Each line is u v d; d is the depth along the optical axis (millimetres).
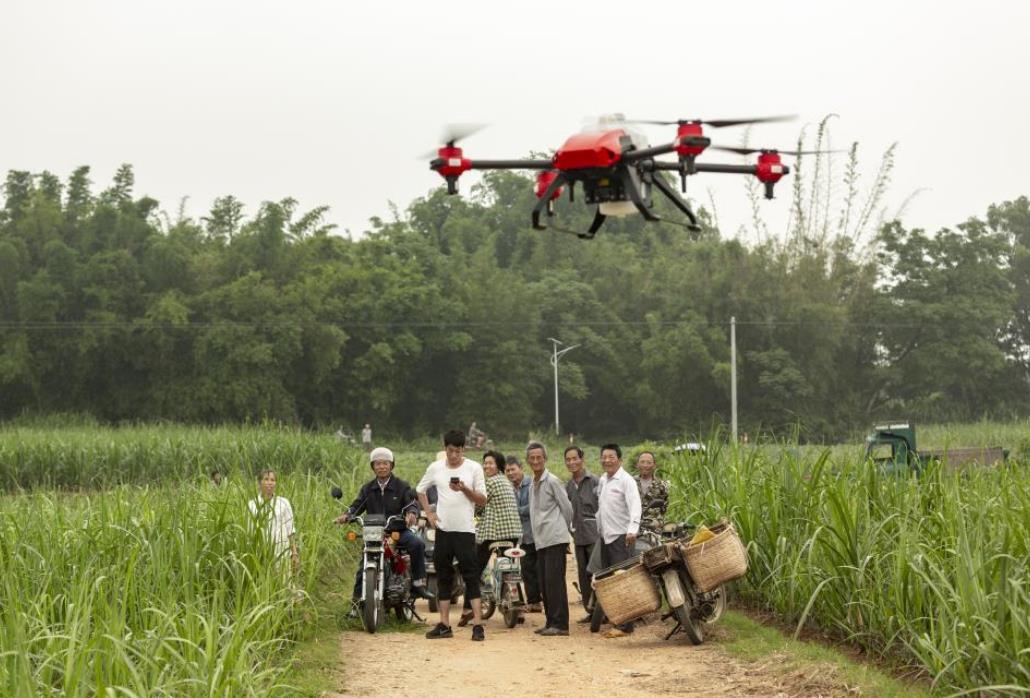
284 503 12008
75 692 6617
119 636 7414
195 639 8078
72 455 28188
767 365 71562
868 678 8859
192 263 69688
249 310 67062
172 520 10391
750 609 12234
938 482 10555
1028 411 76625
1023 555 8586
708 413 75250
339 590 14531
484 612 13789
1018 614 7719
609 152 8188
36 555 9406
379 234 89750
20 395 67375
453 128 8250
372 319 74688
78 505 11414
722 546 10875
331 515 16594
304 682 9289
